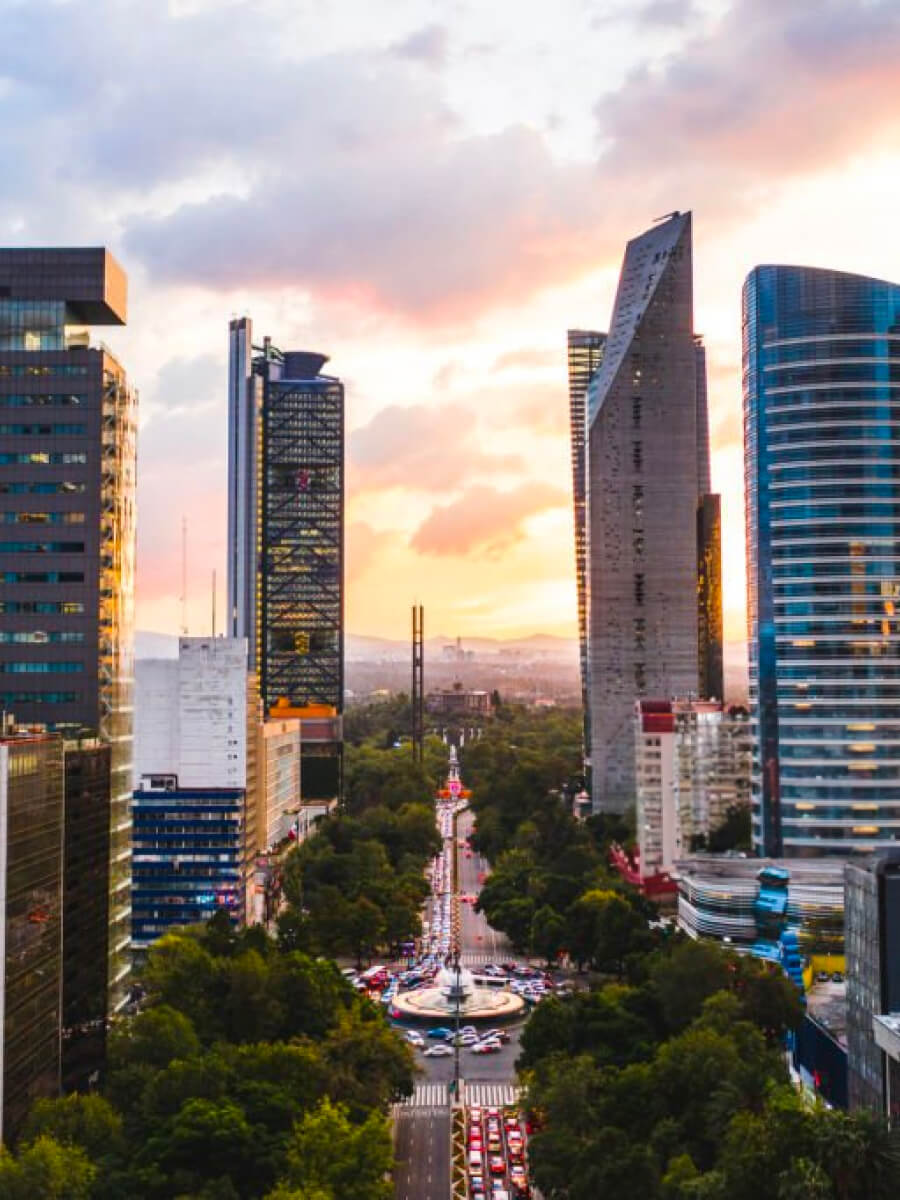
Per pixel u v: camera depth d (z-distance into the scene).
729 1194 182.88
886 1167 170.88
